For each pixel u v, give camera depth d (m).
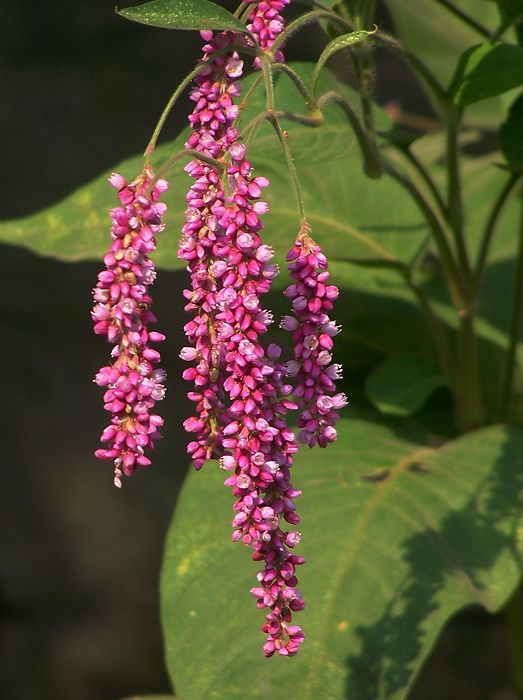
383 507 0.85
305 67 0.84
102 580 1.50
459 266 0.90
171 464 1.57
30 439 1.58
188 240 0.70
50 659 1.45
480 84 0.84
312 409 0.71
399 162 1.17
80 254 0.94
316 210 0.96
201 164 0.70
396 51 0.82
